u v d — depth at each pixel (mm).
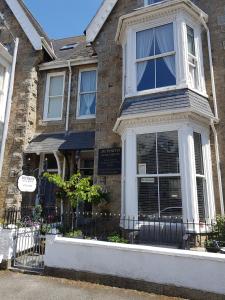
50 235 6559
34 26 13117
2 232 6949
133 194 8234
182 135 8023
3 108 11992
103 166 10156
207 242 6992
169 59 9195
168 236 7262
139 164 8469
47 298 5086
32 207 10477
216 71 9531
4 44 13188
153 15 9578
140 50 9758
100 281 5848
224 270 4969
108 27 12086
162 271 5402
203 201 8156
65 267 6223
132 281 5590
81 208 9984
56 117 12484
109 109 10883
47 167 12117
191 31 9656
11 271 6582
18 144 11523
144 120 8555
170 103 8406
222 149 8703
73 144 11031
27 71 12500
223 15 9969
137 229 7754
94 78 12469
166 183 8039
